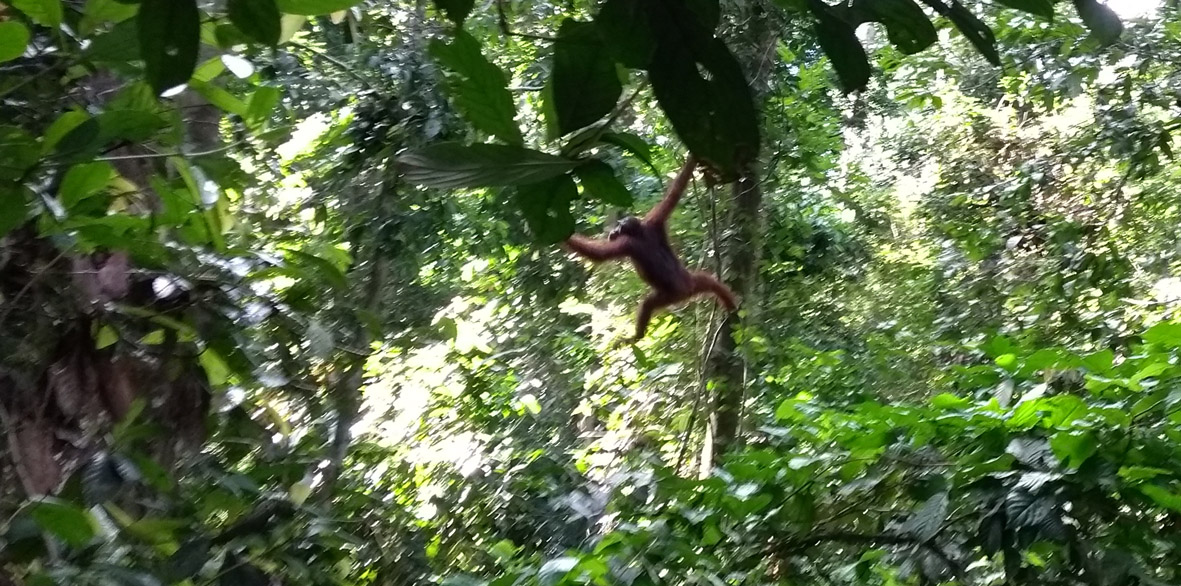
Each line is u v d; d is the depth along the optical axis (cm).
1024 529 192
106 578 174
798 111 589
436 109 447
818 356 569
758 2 411
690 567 225
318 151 503
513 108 85
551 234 91
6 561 175
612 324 648
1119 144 547
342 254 298
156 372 241
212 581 212
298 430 427
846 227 799
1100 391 227
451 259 630
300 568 229
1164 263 685
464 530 511
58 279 221
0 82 180
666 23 79
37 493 209
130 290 241
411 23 487
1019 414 214
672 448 596
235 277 245
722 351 564
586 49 87
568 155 91
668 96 79
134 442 217
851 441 245
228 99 195
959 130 779
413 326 580
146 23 78
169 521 198
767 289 684
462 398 586
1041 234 630
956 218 710
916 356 701
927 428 230
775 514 237
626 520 305
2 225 140
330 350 250
